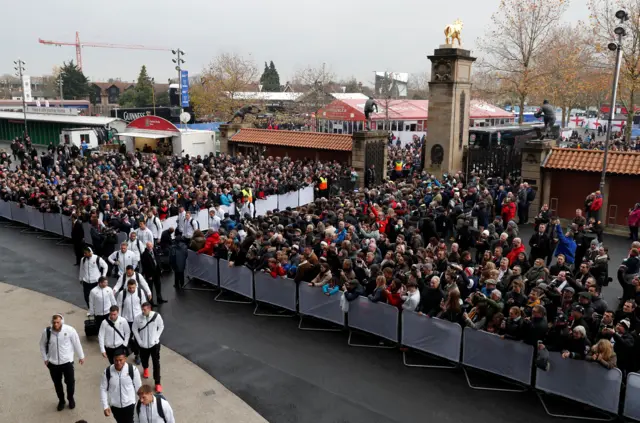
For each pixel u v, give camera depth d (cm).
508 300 1138
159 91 13112
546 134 2545
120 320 1045
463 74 3139
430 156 3216
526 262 1384
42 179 2698
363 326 1297
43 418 978
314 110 6506
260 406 1017
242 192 2381
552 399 1027
